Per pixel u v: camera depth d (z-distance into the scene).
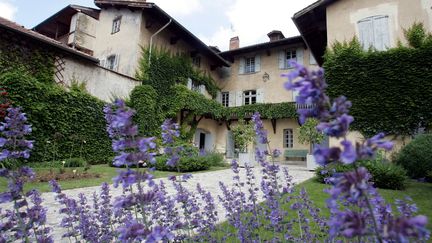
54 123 10.87
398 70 10.31
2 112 8.43
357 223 1.01
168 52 17.27
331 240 2.37
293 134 18.19
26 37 10.77
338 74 11.27
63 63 12.00
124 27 16.30
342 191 1.01
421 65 10.03
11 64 10.41
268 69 20.23
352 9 11.87
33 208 2.03
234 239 3.02
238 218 3.01
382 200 1.60
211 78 20.92
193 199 3.08
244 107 18.75
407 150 8.52
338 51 11.54
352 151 0.91
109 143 12.80
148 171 1.54
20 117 1.93
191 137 17.22
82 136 11.56
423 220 0.85
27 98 10.05
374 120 10.28
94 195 3.34
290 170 10.85
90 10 18.16
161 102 15.81
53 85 11.27
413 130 9.66
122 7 16.70
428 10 10.49
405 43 10.63
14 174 1.88
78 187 6.92
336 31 11.95
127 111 1.47
